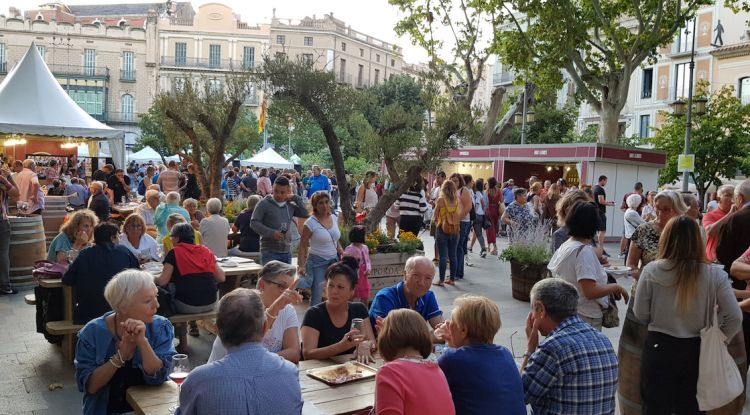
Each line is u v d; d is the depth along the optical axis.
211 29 63.69
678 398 3.79
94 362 3.48
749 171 26.64
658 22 19.81
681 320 3.74
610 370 3.18
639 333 4.41
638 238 5.05
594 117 42.47
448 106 10.45
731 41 36.59
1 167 9.11
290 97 10.15
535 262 8.87
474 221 13.41
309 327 4.38
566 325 3.27
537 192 14.02
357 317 4.53
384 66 79.75
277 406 2.59
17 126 14.27
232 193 22.55
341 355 4.32
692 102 20.72
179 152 15.62
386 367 2.83
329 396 3.50
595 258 4.59
